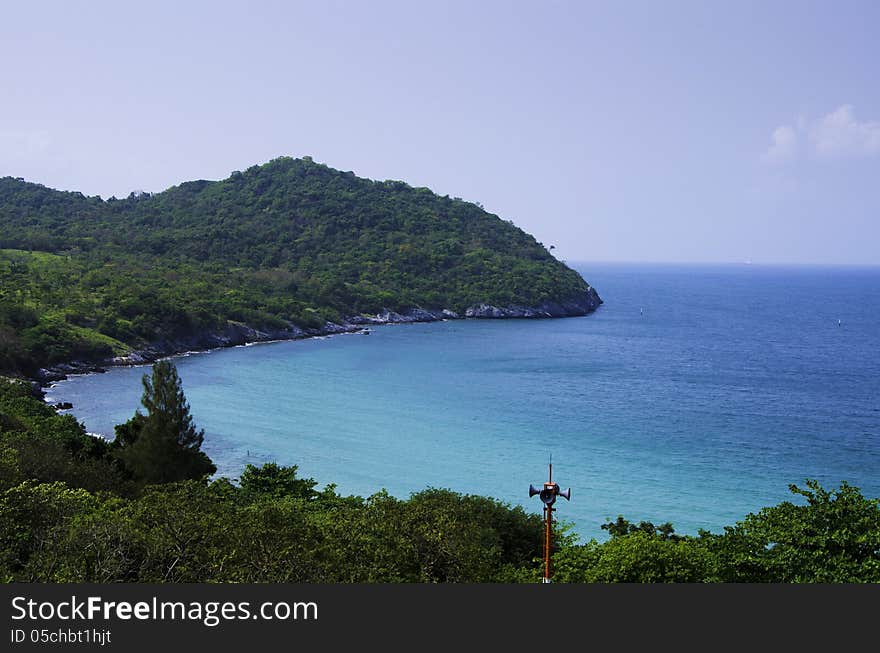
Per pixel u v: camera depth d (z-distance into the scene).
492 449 81.44
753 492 67.75
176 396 58.19
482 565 31.61
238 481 68.06
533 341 178.00
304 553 28.70
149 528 30.98
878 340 191.25
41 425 62.91
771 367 143.62
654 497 66.25
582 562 34.06
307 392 110.44
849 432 90.31
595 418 96.88
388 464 75.69
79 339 128.12
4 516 30.06
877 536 30.56
